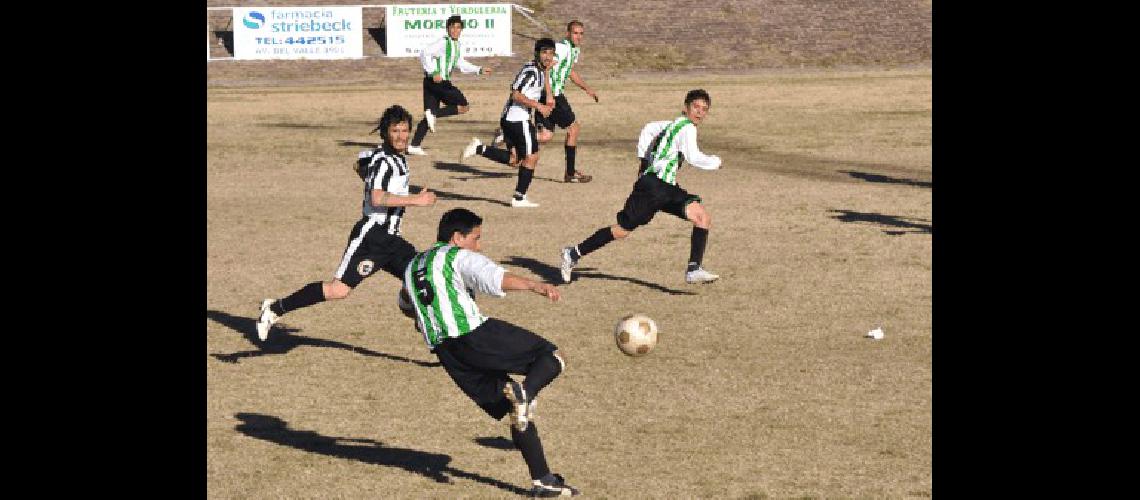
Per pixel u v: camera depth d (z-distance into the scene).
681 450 12.30
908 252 22.27
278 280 20.53
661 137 19.08
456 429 13.13
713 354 15.89
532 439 10.88
